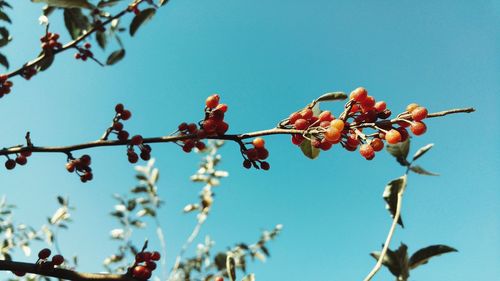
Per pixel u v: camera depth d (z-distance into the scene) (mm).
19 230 531
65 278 173
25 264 173
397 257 128
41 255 177
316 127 194
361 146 183
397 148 156
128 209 603
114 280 173
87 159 242
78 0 245
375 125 188
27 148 227
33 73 317
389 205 139
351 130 195
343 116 194
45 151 229
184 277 573
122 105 247
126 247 602
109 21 320
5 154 224
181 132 233
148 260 184
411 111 187
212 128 214
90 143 230
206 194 603
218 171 619
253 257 623
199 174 624
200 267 593
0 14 324
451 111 176
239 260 597
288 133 201
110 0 314
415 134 178
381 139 185
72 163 240
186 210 590
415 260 132
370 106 193
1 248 505
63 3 246
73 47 320
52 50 313
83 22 323
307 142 230
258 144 215
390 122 186
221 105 223
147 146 237
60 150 230
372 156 179
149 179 609
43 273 172
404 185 140
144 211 585
